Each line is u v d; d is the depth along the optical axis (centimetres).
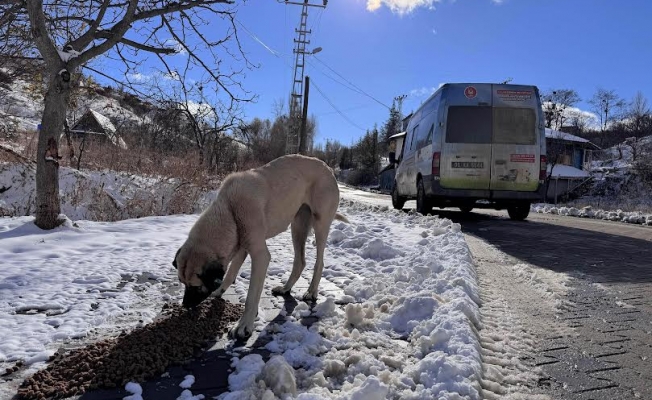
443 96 1127
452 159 1111
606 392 267
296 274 462
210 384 268
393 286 466
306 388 261
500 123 1106
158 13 799
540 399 256
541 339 349
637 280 538
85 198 1013
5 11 790
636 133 6738
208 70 916
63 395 253
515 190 1109
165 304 410
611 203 3750
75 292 434
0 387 260
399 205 1636
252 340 337
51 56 689
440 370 266
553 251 727
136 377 272
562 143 4775
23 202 983
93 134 1756
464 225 1077
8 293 423
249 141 1945
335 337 339
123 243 658
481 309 416
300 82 3944
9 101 1357
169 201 1073
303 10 3859
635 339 351
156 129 1819
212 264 351
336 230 753
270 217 393
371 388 232
